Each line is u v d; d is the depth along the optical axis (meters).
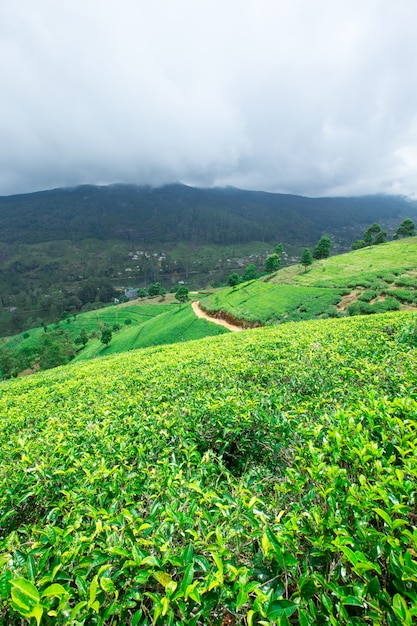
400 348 7.82
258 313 54.22
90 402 8.37
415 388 4.86
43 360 67.56
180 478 3.35
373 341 9.56
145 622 2.04
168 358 13.41
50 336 80.75
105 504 3.41
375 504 2.44
